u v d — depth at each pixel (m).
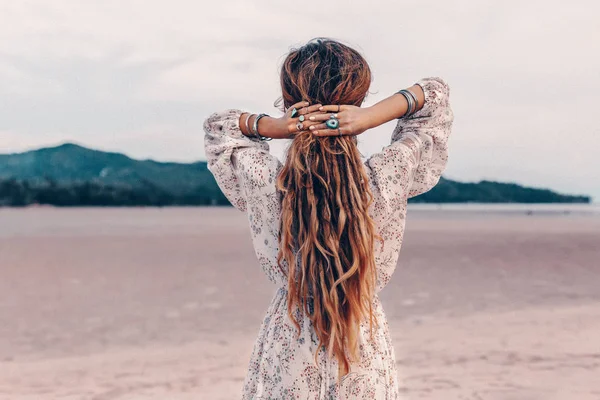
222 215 96.44
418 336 6.39
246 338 6.44
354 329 1.71
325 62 1.77
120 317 7.88
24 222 54.91
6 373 5.01
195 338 6.45
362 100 1.84
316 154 1.70
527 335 6.38
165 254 18.66
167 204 194.88
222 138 1.93
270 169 1.82
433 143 1.86
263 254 1.85
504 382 4.58
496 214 108.69
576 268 13.92
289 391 1.75
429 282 11.28
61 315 8.09
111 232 35.25
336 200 1.67
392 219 1.79
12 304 9.06
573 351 5.62
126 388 4.57
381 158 1.80
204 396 4.35
